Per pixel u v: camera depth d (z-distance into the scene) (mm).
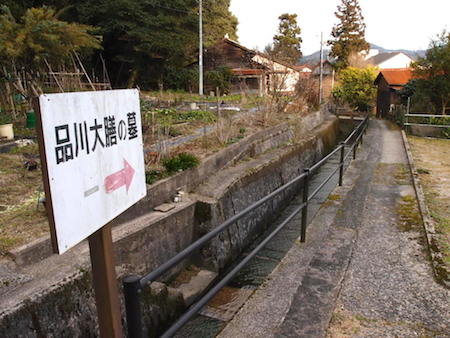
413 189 6207
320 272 3330
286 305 2838
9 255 3529
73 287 3264
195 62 26562
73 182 1341
